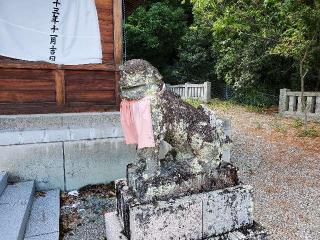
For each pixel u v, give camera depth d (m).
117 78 5.99
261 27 9.87
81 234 3.61
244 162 6.42
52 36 5.36
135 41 21.84
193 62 19.55
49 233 3.38
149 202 2.60
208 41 19.08
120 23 5.91
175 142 2.84
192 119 2.84
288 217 4.05
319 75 11.34
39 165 4.62
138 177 2.71
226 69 15.36
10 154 4.46
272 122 10.48
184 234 2.70
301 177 5.50
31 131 4.61
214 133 2.94
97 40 5.66
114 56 5.95
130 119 2.61
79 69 5.71
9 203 3.69
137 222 2.51
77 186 4.87
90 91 5.87
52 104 5.64
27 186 4.29
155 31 21.92
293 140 8.12
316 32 8.33
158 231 2.59
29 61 5.37
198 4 8.80
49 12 5.28
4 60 5.26
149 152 2.67
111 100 6.02
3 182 4.13
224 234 2.86
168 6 22.73
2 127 5.05
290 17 8.24
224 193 2.85
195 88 16.78
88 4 5.49
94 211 4.18
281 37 9.60
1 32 5.09
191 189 2.83
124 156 5.11
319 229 3.74
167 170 2.82
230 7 8.97
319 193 4.78
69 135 4.75
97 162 4.95
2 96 5.37
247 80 13.40
